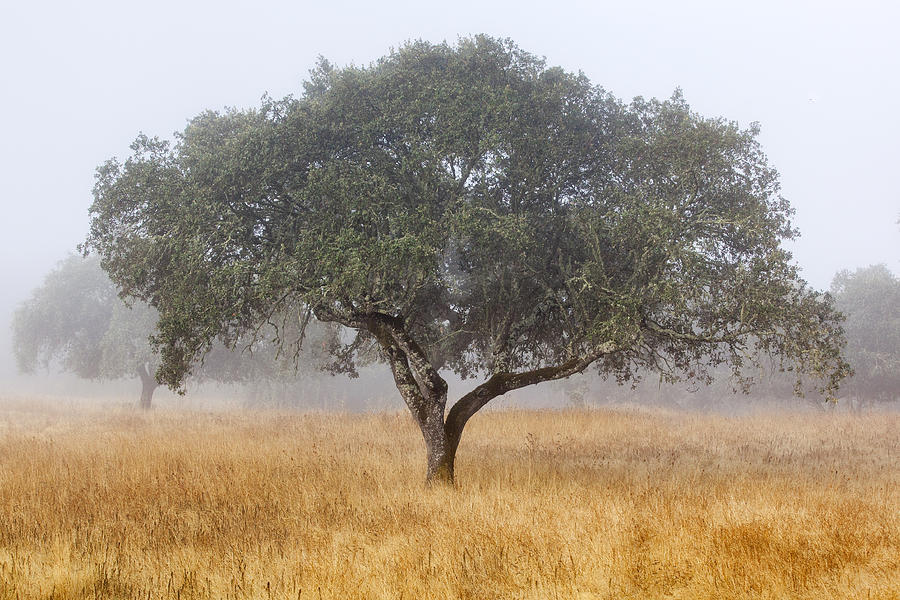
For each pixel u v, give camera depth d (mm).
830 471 13266
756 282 10117
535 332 13375
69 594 6020
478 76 11844
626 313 10117
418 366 11883
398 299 11648
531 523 8156
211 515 8883
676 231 10211
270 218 11891
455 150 11016
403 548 7285
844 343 10695
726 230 10945
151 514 9086
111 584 6227
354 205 10492
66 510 9141
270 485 10789
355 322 12211
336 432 19766
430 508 9234
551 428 21406
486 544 7207
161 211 11602
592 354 11031
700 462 15234
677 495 9984
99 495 10047
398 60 12594
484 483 11281
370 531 8125
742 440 20141
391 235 10555
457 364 15289
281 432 19688
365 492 10727
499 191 11984
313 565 6602
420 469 13102
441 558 6820
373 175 10898
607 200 11602
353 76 11852
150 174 11766
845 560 6656
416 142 11219
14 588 5957
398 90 11578
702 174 10648
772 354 11188
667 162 10883
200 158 11297
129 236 12758
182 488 10484
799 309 10414
